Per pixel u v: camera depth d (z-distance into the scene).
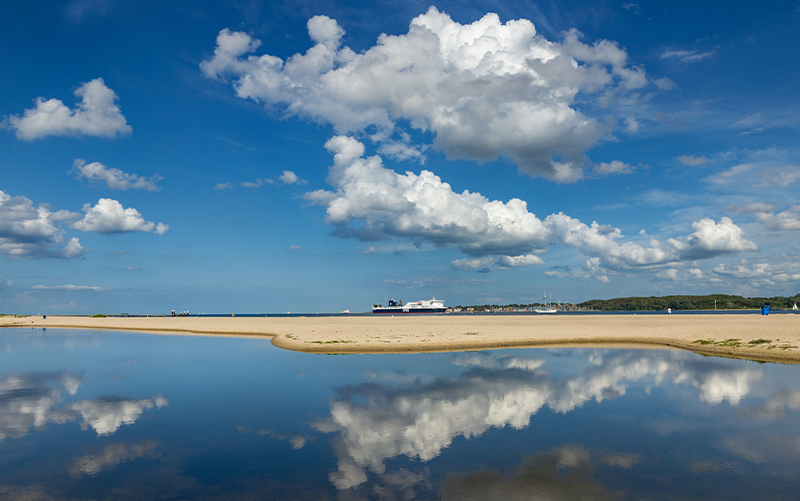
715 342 41.38
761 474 12.60
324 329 68.88
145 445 15.90
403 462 13.81
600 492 11.41
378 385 25.84
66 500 11.40
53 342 59.53
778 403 20.78
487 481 12.21
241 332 70.50
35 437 16.91
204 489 11.99
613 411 19.62
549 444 15.32
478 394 23.17
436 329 67.12
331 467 13.50
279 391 24.69
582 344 47.75
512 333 57.34
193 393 24.55
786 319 75.19
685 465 13.30
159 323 110.44
